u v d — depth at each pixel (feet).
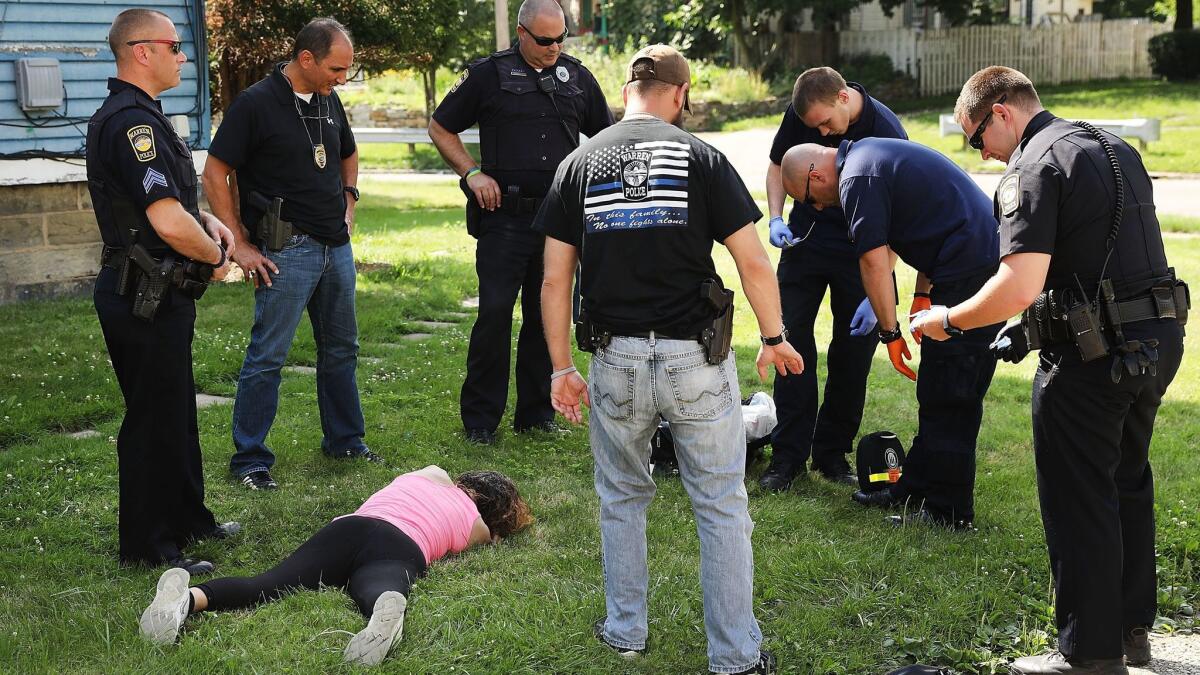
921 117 73.61
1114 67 96.73
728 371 9.67
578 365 21.95
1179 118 67.15
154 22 11.27
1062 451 9.82
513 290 16.97
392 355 22.02
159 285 11.26
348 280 15.33
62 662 9.66
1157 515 13.55
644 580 10.39
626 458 10.02
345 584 11.28
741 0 85.30
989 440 17.15
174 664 9.58
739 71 82.84
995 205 9.91
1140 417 10.08
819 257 15.08
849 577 12.05
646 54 9.75
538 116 16.80
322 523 13.46
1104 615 9.84
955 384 13.16
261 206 14.39
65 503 13.80
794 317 15.19
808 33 92.12
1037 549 12.81
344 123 15.52
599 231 9.43
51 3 25.98
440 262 32.35
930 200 13.01
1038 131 9.91
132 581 11.48
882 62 90.63
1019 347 10.15
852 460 16.44
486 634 10.41
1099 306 9.39
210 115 30.09
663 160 9.31
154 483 11.81
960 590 11.73
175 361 11.58
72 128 26.81
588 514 13.84
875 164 13.16
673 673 10.09
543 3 16.61
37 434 16.61
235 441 14.83
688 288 9.42
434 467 12.78
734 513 9.70
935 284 13.08
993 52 92.94
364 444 16.14
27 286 26.76
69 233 27.43
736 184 9.39
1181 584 12.13
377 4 45.29
